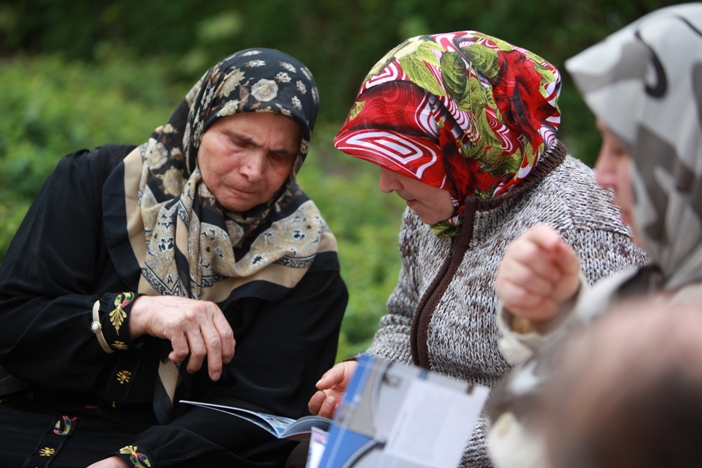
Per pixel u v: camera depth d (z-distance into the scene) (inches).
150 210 135.9
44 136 337.4
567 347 70.6
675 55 74.7
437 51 116.1
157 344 132.0
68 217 136.8
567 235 105.7
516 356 86.0
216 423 125.6
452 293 118.4
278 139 130.6
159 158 139.9
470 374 118.3
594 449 58.9
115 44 660.7
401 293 142.1
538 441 67.4
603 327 63.4
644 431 57.3
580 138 486.6
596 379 59.9
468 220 118.1
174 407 133.2
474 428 111.7
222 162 130.7
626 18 535.2
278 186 135.4
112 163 142.6
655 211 76.4
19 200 272.7
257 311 137.7
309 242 141.3
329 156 466.6
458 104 114.6
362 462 83.4
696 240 75.2
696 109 73.4
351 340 219.5
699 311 60.5
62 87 491.8
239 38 623.8
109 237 135.0
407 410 83.5
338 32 613.3
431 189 118.4
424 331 120.8
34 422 130.0
